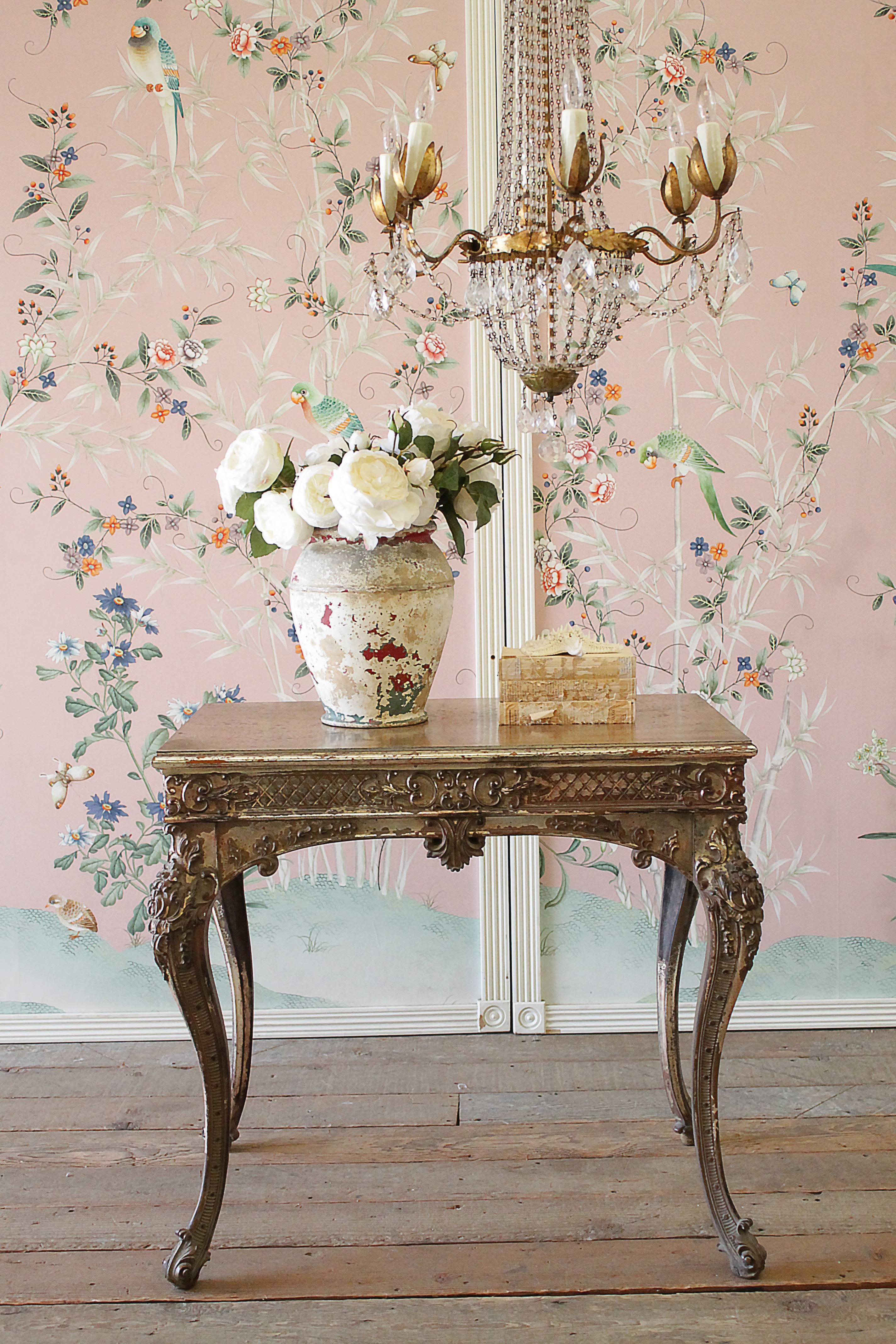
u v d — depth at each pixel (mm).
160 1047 2738
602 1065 2580
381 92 2609
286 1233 1925
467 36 2592
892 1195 2008
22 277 2623
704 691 2730
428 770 1736
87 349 2639
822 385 2662
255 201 2625
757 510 2688
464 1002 2775
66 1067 2621
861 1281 1766
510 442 2654
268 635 2701
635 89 2607
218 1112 1797
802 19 2598
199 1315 1724
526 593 2688
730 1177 2074
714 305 1743
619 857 2738
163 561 2686
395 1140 2236
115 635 2699
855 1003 2775
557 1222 1943
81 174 2611
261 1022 2773
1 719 2709
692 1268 1812
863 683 2725
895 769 2742
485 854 2717
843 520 2691
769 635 2719
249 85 2607
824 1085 2455
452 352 2652
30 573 2682
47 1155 2195
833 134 2611
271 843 1764
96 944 2760
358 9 2598
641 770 1752
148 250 2627
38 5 2586
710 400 2666
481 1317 1706
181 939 1737
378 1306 1738
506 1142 2219
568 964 2771
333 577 1830
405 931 2760
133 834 2736
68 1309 1743
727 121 2613
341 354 2652
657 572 2707
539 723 1910
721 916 1762
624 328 2646
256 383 2656
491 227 1726
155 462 2666
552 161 1526
